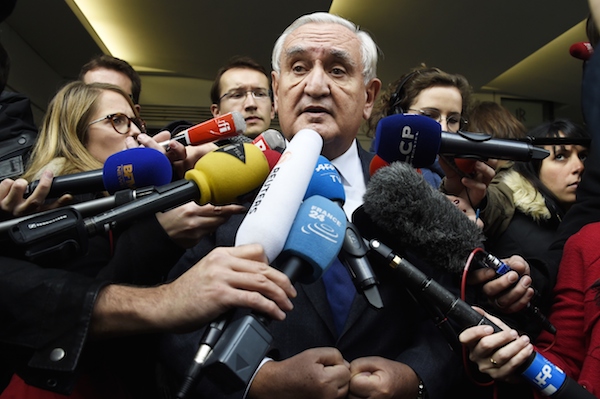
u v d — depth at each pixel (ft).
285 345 5.71
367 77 7.21
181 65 27.66
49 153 6.67
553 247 6.94
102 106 7.22
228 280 4.00
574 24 22.66
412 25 23.41
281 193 4.33
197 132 5.97
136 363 6.02
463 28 23.48
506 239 7.71
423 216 5.26
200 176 4.49
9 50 22.12
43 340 4.25
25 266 4.61
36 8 21.42
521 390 5.57
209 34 24.09
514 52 25.03
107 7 22.63
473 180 6.07
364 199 5.40
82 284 4.42
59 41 23.89
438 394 5.47
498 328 4.83
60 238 4.06
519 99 32.14
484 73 27.02
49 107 7.13
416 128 5.61
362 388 5.07
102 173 4.86
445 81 9.53
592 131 2.27
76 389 5.25
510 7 21.90
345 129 6.79
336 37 6.83
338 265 6.15
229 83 12.00
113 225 4.22
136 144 5.73
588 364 5.19
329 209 4.63
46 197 4.83
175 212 5.16
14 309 4.35
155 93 29.22
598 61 2.26
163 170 4.94
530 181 8.46
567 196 8.86
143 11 22.71
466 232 5.34
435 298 4.92
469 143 5.63
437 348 5.83
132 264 5.16
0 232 4.19
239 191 4.64
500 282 5.29
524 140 5.77
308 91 6.63
